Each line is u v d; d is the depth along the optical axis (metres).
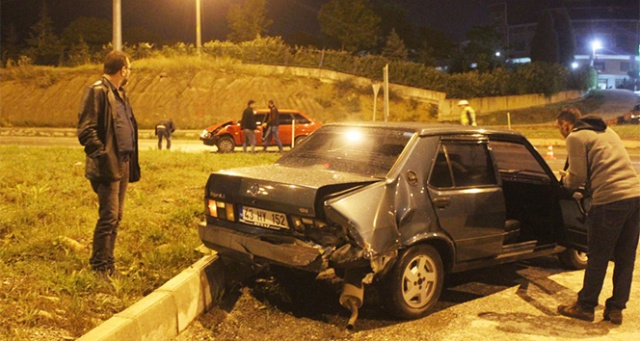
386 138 5.74
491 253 5.85
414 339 4.93
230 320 5.20
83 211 7.35
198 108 37.59
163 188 9.37
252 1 48.28
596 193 5.33
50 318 4.38
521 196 6.94
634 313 5.67
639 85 61.66
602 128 5.46
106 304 4.77
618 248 5.39
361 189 5.00
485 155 5.96
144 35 49.12
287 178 5.18
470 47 49.91
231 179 5.41
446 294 6.11
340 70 42.16
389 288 5.15
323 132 6.29
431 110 41.88
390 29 51.09
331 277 5.91
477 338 4.99
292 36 49.62
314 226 4.85
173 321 4.75
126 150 5.23
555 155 21.75
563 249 6.71
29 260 5.53
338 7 46.50
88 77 39.38
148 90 38.22
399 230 5.08
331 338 4.92
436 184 5.47
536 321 5.41
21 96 38.12
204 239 5.53
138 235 6.62
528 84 46.59
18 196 7.75
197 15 42.06
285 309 5.49
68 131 31.38
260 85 39.00
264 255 5.02
